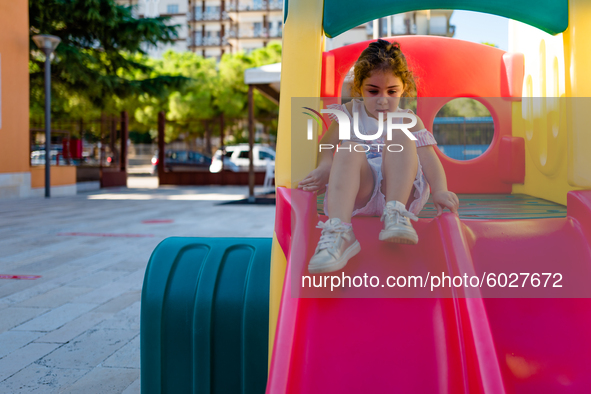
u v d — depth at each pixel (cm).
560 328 141
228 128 2994
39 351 253
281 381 123
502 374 129
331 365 131
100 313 315
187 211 909
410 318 139
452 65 328
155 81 1753
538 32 266
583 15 172
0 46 1154
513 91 305
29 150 1274
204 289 176
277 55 2945
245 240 198
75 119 1872
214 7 5853
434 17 1972
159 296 176
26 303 337
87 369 231
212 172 1839
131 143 3781
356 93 201
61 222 749
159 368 173
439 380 127
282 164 178
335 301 144
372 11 187
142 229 673
